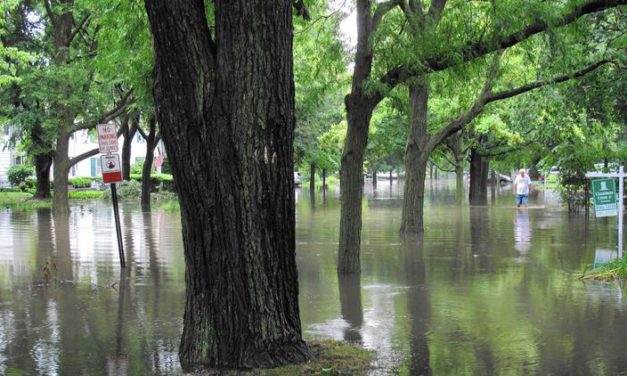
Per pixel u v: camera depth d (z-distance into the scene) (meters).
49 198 37.31
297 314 6.17
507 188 61.25
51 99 25.45
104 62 13.47
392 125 27.62
